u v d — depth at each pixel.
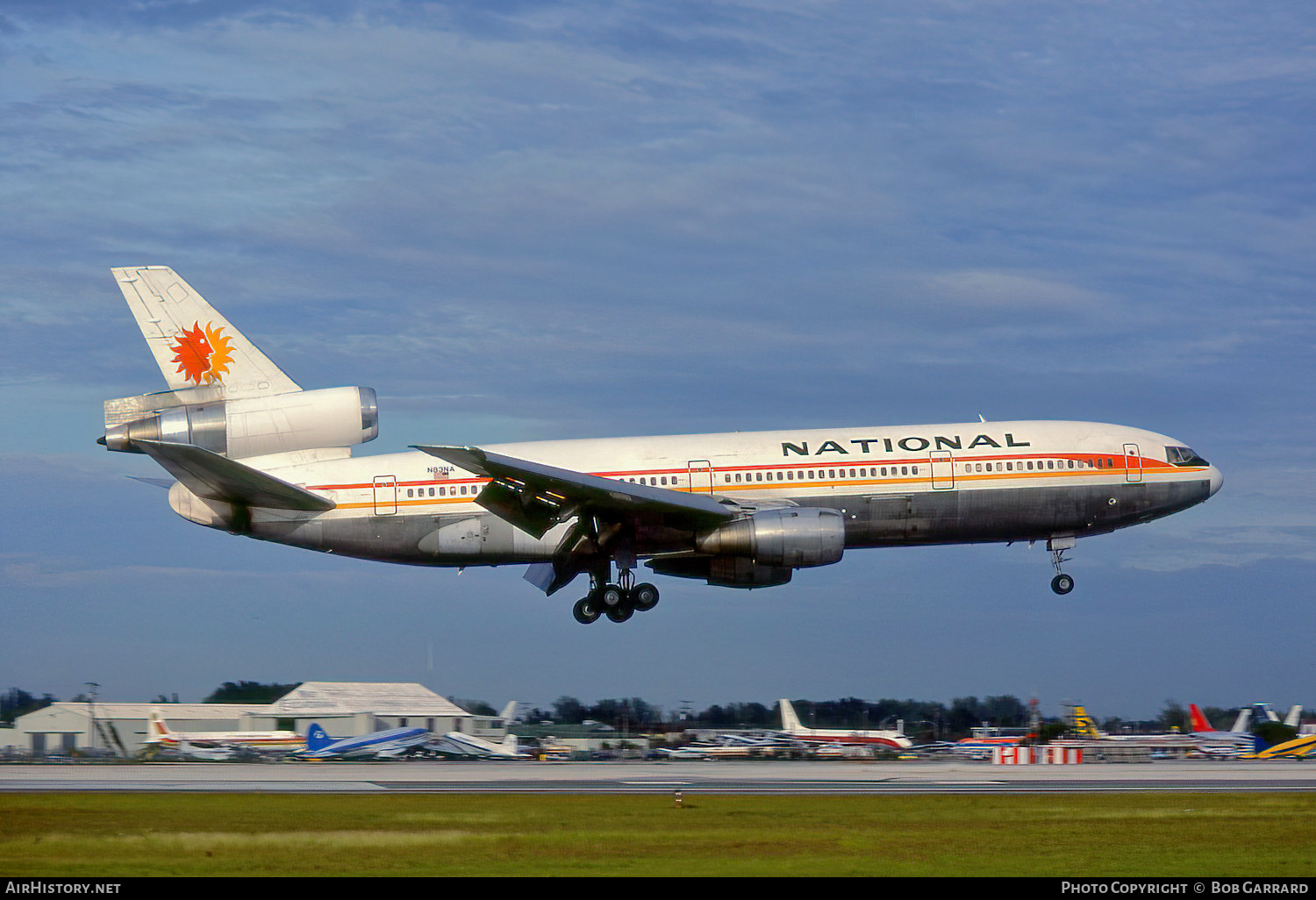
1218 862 69.75
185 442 140.75
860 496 143.12
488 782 116.88
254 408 143.38
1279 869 67.69
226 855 68.75
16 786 109.56
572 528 139.88
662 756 192.12
